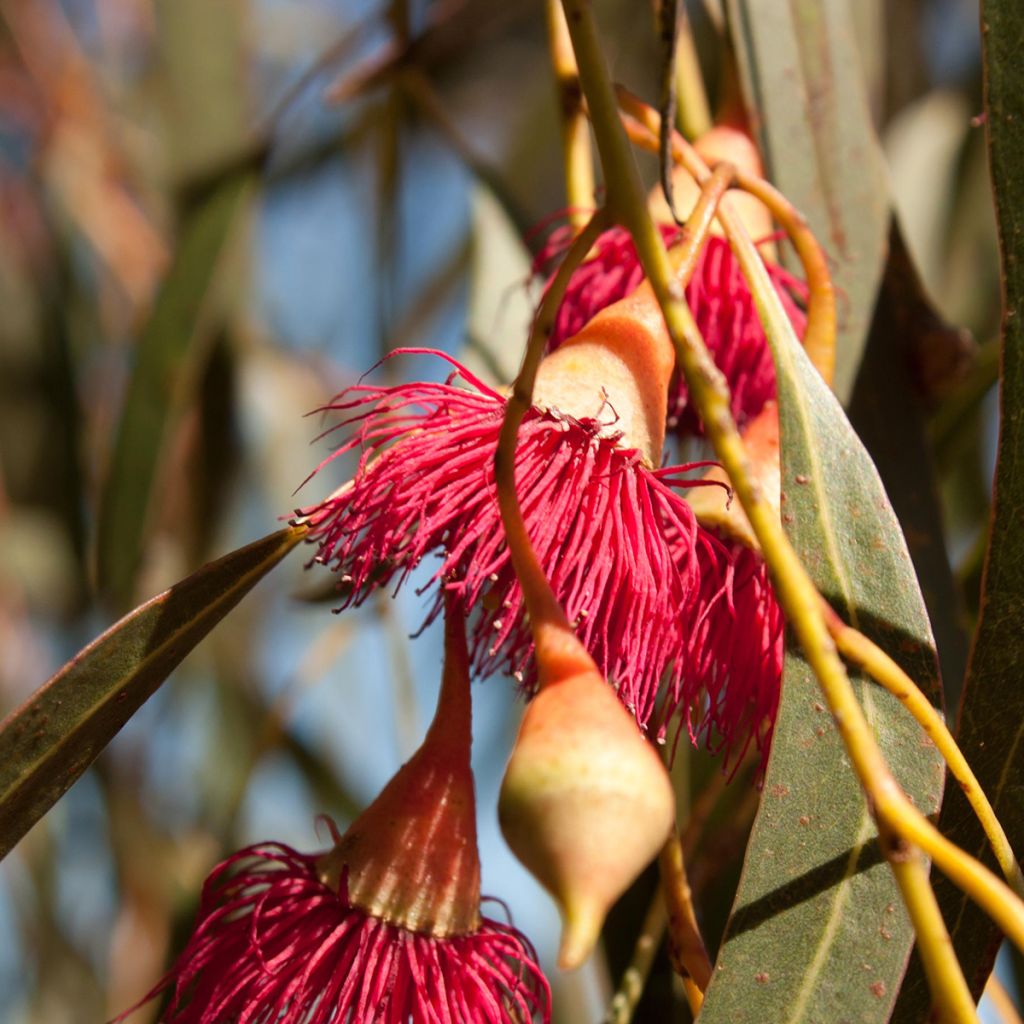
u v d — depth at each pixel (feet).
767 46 1.32
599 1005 1.60
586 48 1.02
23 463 1.92
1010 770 1.12
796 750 1.09
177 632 1.16
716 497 1.16
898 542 1.11
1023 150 1.15
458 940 1.13
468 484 1.11
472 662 1.15
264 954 1.12
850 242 1.31
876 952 1.07
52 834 1.96
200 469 1.77
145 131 2.08
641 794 0.94
